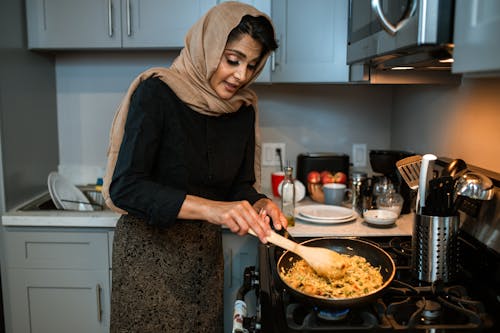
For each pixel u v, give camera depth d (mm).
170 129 1369
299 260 1269
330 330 980
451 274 1223
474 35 843
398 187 1892
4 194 1871
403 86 2242
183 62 1432
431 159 1197
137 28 1976
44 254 1882
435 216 1196
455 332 969
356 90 2387
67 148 2389
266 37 1296
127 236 1452
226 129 1491
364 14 1506
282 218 1388
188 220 1477
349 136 2420
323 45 1988
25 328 1936
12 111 1925
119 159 1279
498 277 1191
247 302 1898
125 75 2334
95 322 1920
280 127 2404
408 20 1021
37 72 2146
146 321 1466
